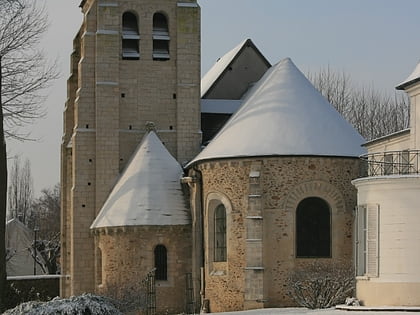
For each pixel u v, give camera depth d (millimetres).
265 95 48094
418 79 37281
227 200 45469
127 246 48906
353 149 45625
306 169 44656
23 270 92250
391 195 35531
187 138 54812
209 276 46500
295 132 45594
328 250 44594
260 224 44062
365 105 82438
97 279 51219
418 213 34906
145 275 48469
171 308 48688
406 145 40094
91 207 53844
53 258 91000
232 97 58094
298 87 48281
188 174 49969
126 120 54594
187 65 55344
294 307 43469
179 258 49062
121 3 55281
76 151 54031
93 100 54656
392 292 35062
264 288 43938
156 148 52125
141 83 54969
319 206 44875
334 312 34938
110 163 53969
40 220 116562
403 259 34969
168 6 55750
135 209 49188
